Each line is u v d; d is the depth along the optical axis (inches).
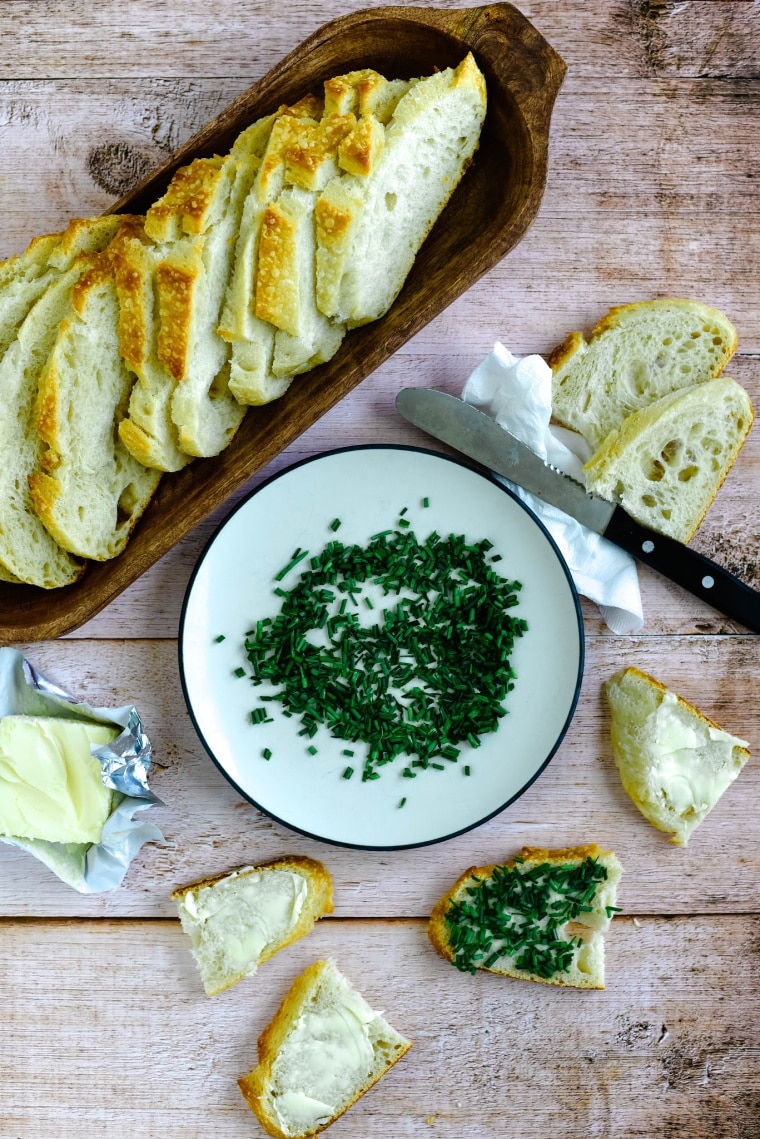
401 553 36.2
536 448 36.1
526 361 35.1
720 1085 37.2
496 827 37.0
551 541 35.9
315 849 37.0
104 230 34.1
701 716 36.4
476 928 36.6
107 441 34.5
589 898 36.4
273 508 36.3
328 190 33.1
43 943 37.0
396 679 36.3
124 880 36.9
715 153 36.7
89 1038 37.0
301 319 33.5
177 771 36.9
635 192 36.7
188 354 33.3
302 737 36.5
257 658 36.2
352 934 37.0
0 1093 36.9
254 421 35.4
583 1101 37.2
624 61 36.5
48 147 36.3
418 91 33.4
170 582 36.9
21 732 35.9
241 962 36.5
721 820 37.2
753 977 37.1
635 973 37.2
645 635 37.1
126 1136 36.9
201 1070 36.9
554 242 36.7
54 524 34.1
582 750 37.2
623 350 36.2
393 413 36.9
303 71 34.2
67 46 36.2
